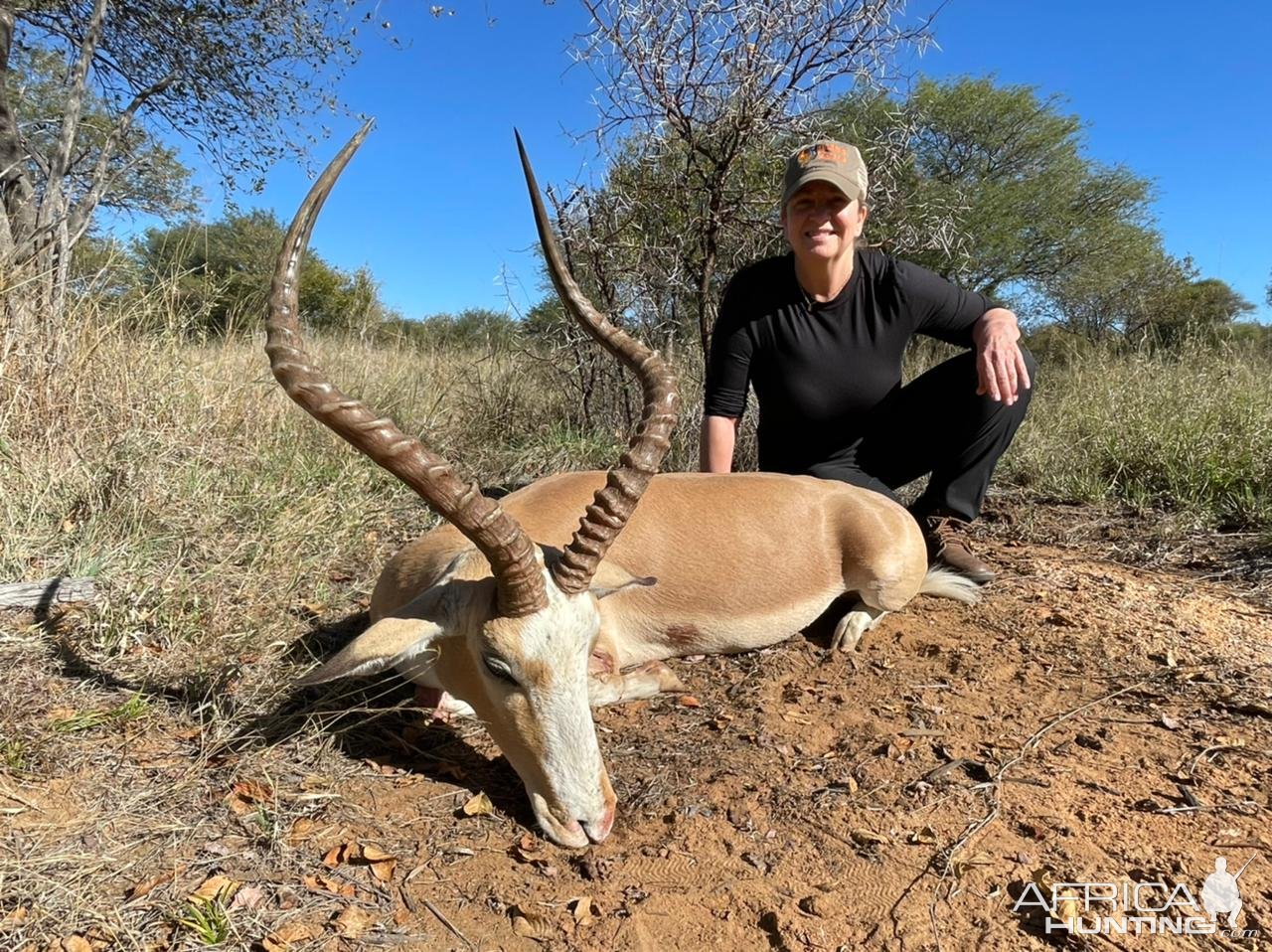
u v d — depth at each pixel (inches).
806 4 224.4
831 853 100.0
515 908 90.7
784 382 181.8
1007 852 98.9
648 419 110.3
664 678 136.9
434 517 209.3
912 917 89.3
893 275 174.6
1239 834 101.1
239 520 183.2
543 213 117.9
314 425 249.6
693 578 151.8
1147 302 635.5
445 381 321.1
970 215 524.1
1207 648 148.9
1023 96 609.0
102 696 121.9
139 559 158.2
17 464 184.9
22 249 216.4
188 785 106.0
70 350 210.4
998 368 163.8
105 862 92.2
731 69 230.5
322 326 471.8
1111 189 655.1
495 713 107.8
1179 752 118.6
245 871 93.5
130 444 197.2
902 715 130.6
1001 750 120.0
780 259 183.8
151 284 260.2
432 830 103.8
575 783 102.0
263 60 355.6
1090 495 243.8
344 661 101.3
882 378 180.5
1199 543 204.1
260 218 395.5
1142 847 99.1
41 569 156.1
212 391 243.4
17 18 339.0
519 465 255.3
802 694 140.1
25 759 105.7
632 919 89.9
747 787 113.6
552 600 104.0
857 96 283.9
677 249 257.6
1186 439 249.3
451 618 108.1
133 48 350.3
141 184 347.9
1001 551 204.1
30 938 81.7
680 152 255.8
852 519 159.9
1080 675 141.7
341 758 116.8
